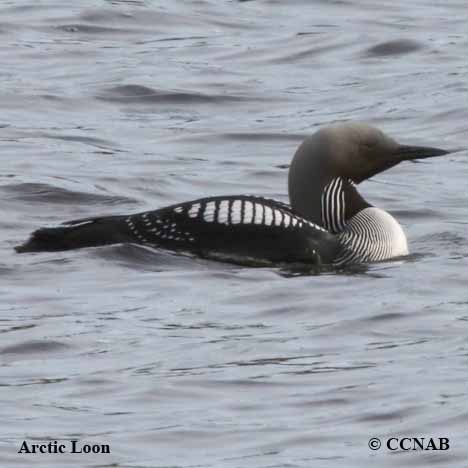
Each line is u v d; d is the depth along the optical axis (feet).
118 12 84.02
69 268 46.50
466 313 42.68
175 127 67.77
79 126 67.46
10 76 73.72
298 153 49.60
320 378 37.35
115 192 57.67
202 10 85.92
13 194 56.44
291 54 78.38
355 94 72.43
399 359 38.70
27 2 85.87
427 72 75.36
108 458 32.86
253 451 33.12
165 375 37.63
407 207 57.06
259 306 43.57
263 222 47.93
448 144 66.13
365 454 32.81
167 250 47.80
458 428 33.96
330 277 46.50
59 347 39.93
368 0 88.48
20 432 34.19
